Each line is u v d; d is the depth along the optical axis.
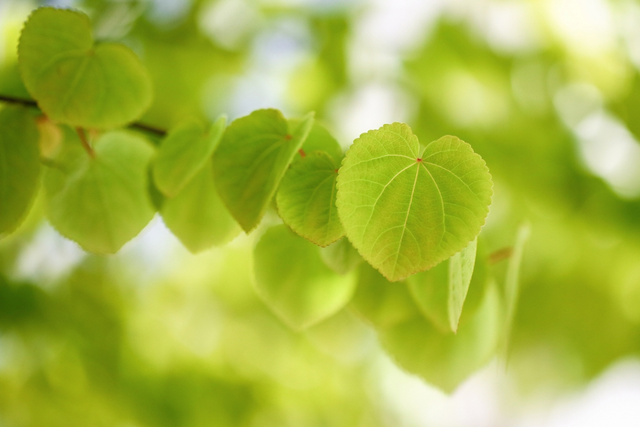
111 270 1.28
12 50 1.12
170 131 0.55
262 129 0.51
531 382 1.80
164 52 1.23
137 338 1.30
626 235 1.46
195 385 1.37
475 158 0.47
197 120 0.55
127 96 0.54
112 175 0.57
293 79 1.42
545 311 1.58
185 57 1.25
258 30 1.33
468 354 0.57
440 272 0.53
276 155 0.51
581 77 1.36
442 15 1.34
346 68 1.39
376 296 0.56
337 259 0.53
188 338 1.45
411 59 1.38
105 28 1.11
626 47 1.32
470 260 0.47
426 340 0.57
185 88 1.28
